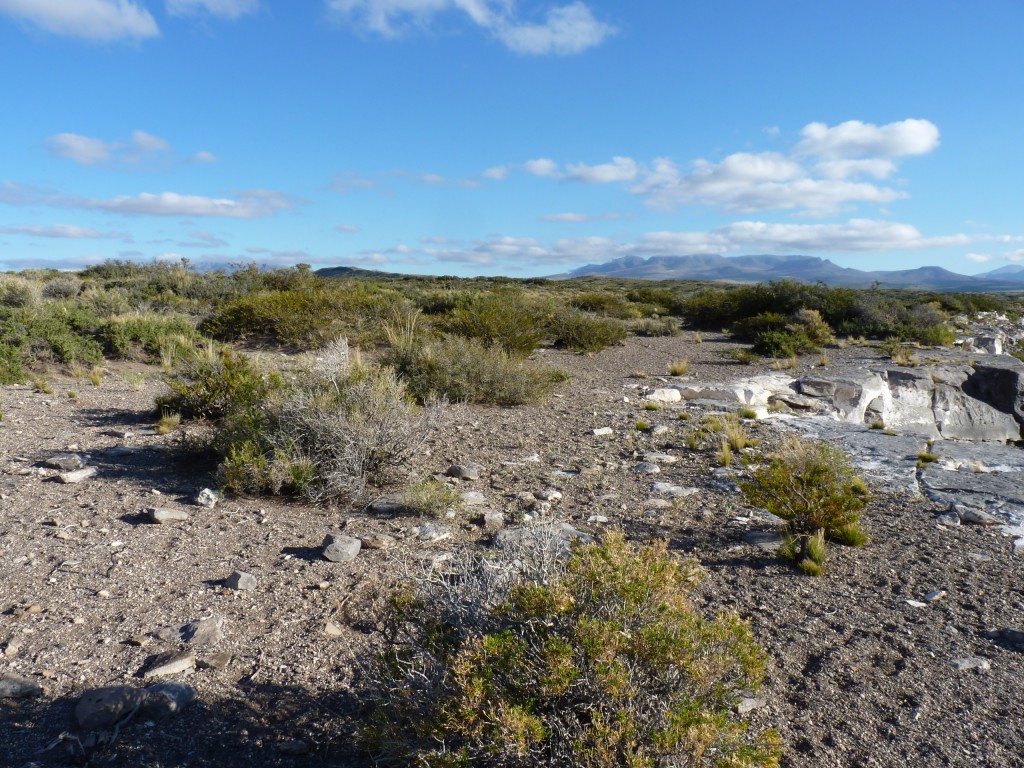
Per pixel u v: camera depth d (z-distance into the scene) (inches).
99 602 156.6
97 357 530.3
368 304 765.9
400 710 97.3
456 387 442.0
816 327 896.9
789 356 737.6
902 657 141.6
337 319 732.7
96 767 103.5
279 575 174.4
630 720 83.6
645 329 986.7
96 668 130.1
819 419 435.8
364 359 593.6
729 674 98.3
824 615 160.2
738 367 666.2
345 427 252.7
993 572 186.7
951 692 128.3
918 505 248.5
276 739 111.8
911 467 298.8
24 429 328.2
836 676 133.8
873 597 170.9
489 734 87.0
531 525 212.4
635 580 100.0
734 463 305.9
